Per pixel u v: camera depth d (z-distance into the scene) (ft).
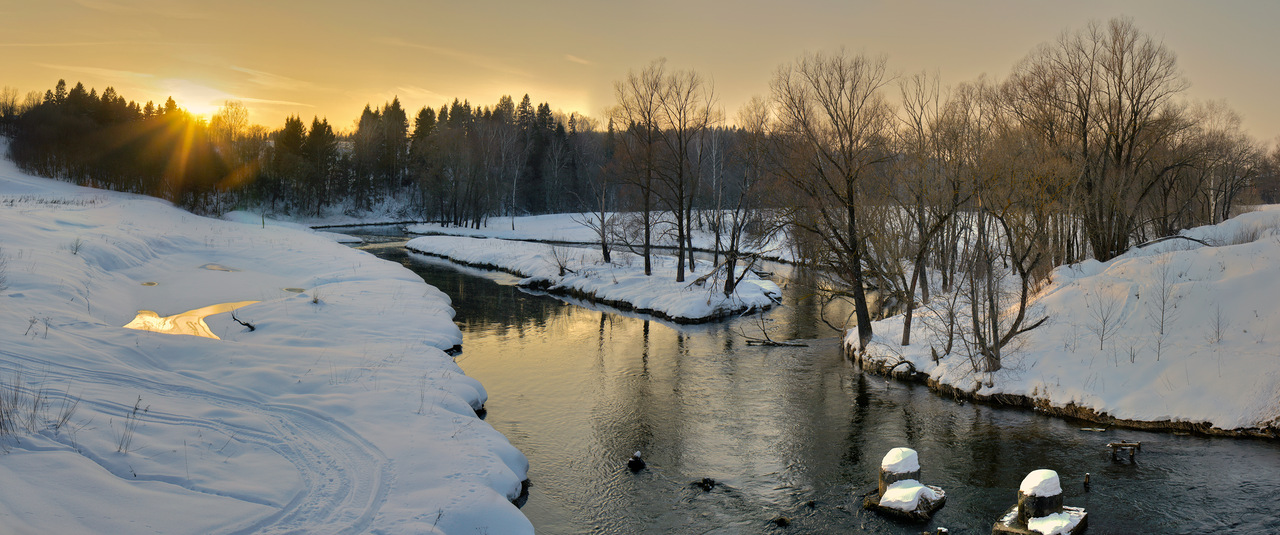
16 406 31.99
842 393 56.24
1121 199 83.25
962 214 90.99
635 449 43.68
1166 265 62.95
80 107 310.86
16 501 24.20
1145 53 79.77
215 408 37.93
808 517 34.96
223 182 256.52
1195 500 35.81
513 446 40.91
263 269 103.30
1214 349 49.32
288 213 274.98
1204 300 54.34
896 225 84.23
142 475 28.73
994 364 54.70
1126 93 80.64
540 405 51.93
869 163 66.03
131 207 165.07
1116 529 33.06
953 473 40.27
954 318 63.77
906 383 59.26
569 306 98.53
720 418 49.90
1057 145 81.05
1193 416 45.16
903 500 34.63
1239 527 33.04
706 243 176.55
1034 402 51.34
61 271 66.28
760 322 88.07
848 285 79.61
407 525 28.09
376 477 32.19
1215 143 105.60
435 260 155.63
